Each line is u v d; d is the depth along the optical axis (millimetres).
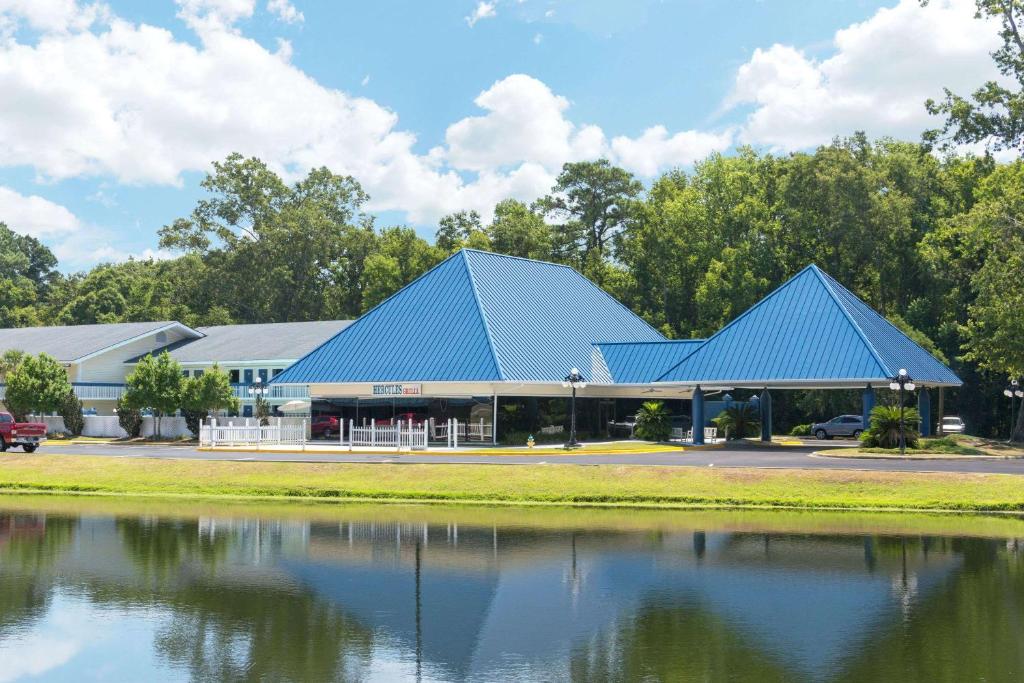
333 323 79500
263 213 111000
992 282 56062
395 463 41719
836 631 18312
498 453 47188
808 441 58938
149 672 16312
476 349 53719
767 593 21344
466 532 29250
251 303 110500
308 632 18672
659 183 95125
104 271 120250
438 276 60031
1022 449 52969
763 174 88375
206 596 21406
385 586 22219
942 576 22875
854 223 77562
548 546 26875
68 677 16078
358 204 116875
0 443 49625
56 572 23891
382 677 15977
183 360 76125
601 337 63594
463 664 16625
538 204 101750
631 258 94438
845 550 26125
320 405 57656
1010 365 57875
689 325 89250
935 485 34906
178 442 61406
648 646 17500
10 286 126188
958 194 77312
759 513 32969
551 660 16781
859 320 51938
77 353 75250
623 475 37938
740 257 81000
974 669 16031
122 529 30188
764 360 51531
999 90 51469
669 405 66312
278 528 30203
